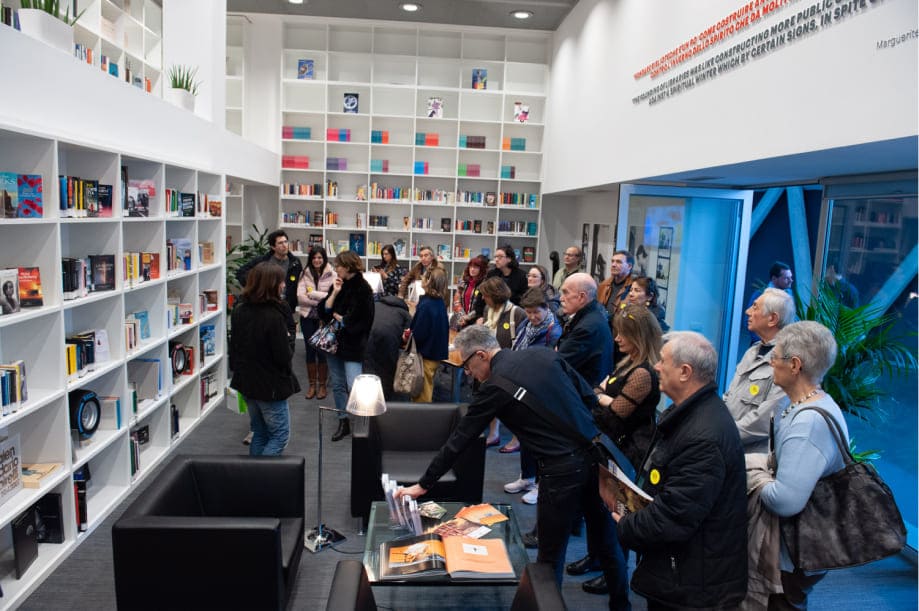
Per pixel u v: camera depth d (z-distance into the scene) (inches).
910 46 92.6
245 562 95.4
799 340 77.1
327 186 357.4
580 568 125.7
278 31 344.2
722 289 223.8
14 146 119.4
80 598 113.6
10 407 110.6
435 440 156.5
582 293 137.6
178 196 191.6
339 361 194.5
